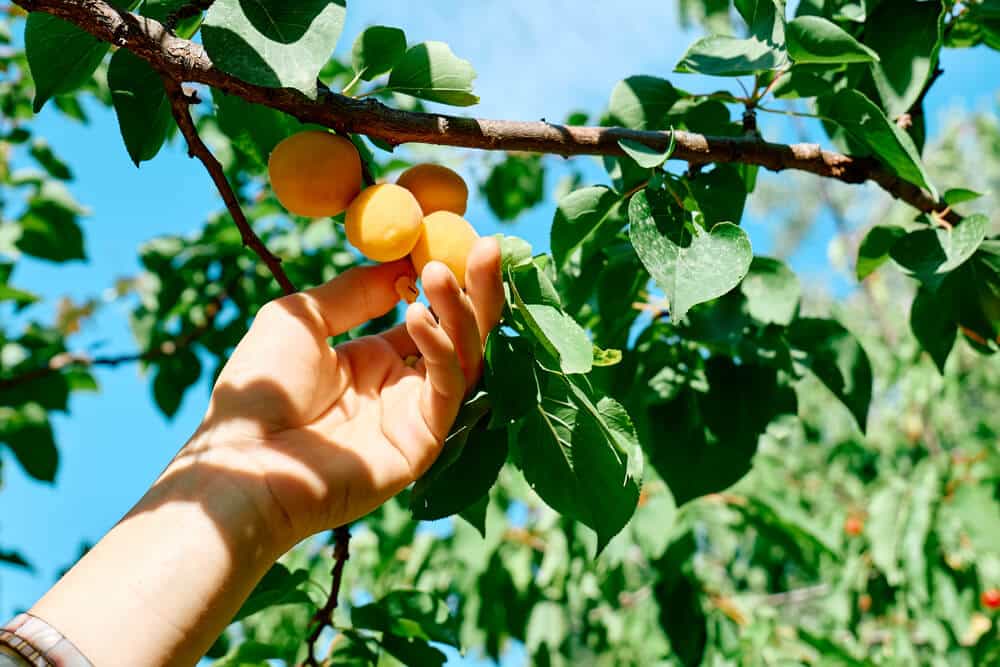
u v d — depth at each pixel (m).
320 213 0.58
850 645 1.45
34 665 0.46
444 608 0.75
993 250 0.76
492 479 0.61
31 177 1.29
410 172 0.60
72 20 0.55
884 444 2.29
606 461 0.59
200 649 0.49
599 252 0.79
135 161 0.65
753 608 1.30
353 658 0.73
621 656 1.51
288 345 0.56
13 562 1.11
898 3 0.74
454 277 0.53
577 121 1.30
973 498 1.32
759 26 0.69
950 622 1.35
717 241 0.60
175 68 0.56
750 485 1.28
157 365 1.20
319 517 0.53
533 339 0.57
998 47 0.80
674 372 0.81
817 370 0.82
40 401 1.21
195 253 1.16
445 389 0.54
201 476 0.52
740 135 0.74
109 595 0.48
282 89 0.57
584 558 1.35
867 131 0.69
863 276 0.77
